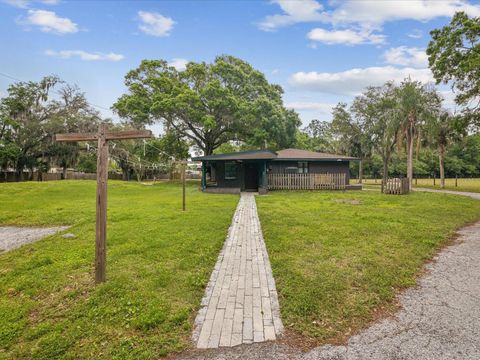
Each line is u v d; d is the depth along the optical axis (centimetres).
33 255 522
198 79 2681
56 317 309
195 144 3247
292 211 986
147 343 263
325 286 377
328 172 2155
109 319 300
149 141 2728
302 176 1955
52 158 3069
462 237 662
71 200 1384
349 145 3597
